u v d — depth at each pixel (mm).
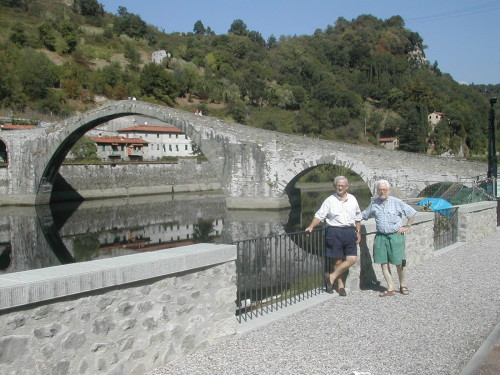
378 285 8766
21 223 37500
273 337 6078
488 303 7465
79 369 4402
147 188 63125
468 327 6355
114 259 5043
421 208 15891
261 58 129750
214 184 71625
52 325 4199
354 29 165250
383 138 94875
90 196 56688
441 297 7836
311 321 6707
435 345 5738
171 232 31875
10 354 3902
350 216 7645
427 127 93312
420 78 124312
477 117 105250
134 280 4797
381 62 131625
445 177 34688
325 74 121812
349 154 38062
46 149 49125
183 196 61625
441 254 11570
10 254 25422
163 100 94625
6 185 51844
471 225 13484
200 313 5633
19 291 3891
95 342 4531
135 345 4895
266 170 41250
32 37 97812
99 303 4570
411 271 9805
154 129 76000
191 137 43469
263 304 7734
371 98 117125
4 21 104125
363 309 7242
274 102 108188
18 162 51062
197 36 146500
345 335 6113
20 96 72625
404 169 36188
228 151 42219
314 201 50438
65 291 4215
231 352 5566
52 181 51812
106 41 116812
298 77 121625
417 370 5035
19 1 115688
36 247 27391
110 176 59344
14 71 75500
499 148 87188
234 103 101125
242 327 6395
